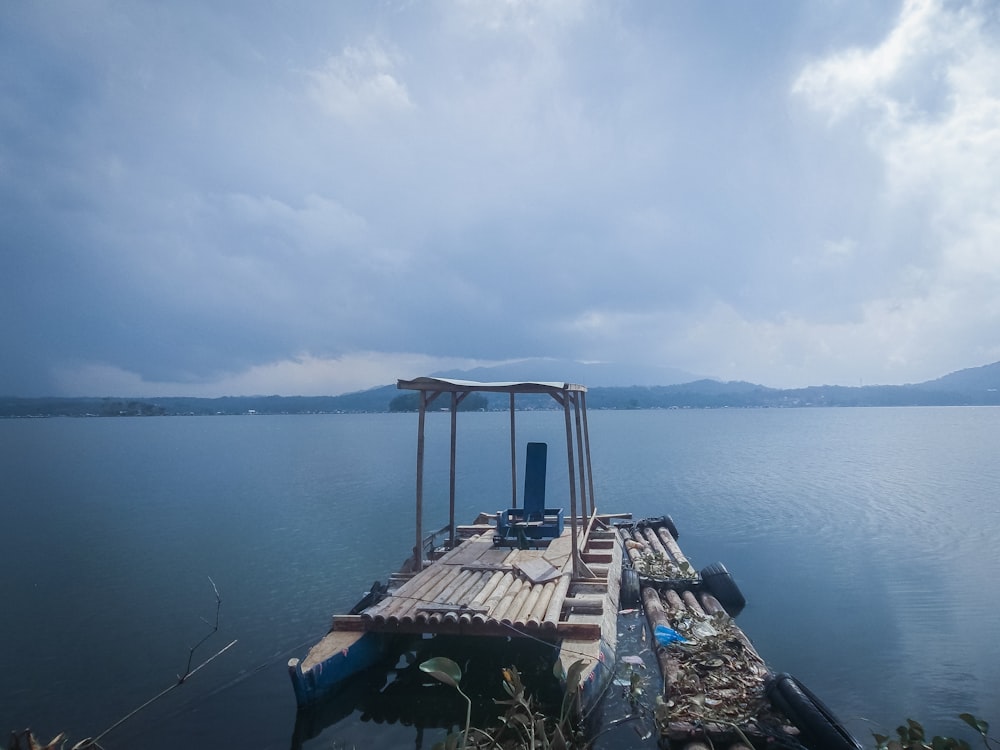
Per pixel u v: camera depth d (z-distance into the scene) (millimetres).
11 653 11094
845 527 22531
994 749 7570
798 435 85250
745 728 7004
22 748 5391
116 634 12039
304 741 7781
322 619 12781
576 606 9703
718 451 58844
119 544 20375
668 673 8406
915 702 8891
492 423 131375
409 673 9445
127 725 8406
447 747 6422
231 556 18531
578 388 14977
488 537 14289
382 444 74625
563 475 39938
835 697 9055
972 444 67250
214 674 10047
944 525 22844
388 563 17531
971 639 11352
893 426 110625
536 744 6746
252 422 177750
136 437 97500
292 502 29109
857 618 12594
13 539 21312
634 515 25438
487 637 10375
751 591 14633
